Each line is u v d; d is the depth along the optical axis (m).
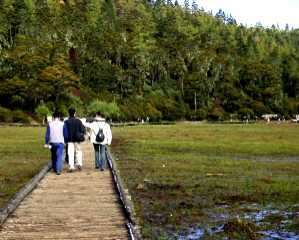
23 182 20.53
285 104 175.25
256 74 176.25
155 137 55.19
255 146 41.88
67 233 11.52
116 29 171.62
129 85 144.38
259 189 18.92
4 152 34.59
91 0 182.38
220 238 11.73
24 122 99.75
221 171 24.91
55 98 113.06
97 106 114.81
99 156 23.19
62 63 126.00
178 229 12.59
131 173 24.00
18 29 142.75
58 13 161.38
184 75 164.88
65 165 25.03
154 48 167.12
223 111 155.50
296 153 36.22
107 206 14.60
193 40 186.62
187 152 36.56
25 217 13.11
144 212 14.63
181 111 144.62
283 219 13.70
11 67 116.06
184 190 18.72
